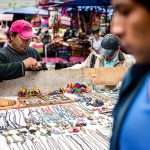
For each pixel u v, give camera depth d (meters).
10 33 4.14
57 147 2.41
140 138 0.83
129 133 0.86
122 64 4.52
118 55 4.53
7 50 4.14
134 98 0.91
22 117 3.09
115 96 3.91
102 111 3.27
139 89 0.92
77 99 3.70
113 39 4.29
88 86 4.16
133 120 0.85
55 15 9.31
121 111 0.96
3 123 2.90
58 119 3.04
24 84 3.96
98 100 3.65
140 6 0.85
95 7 9.84
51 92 3.96
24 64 3.75
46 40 9.25
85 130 2.77
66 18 9.34
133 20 0.86
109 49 4.29
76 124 2.88
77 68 4.44
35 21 10.55
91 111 3.31
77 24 9.58
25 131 2.71
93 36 9.26
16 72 3.70
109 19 9.52
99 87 4.33
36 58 4.52
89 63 4.73
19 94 3.80
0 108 3.30
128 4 0.87
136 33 0.87
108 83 4.37
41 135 2.64
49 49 8.91
